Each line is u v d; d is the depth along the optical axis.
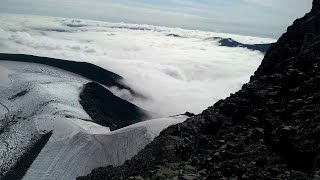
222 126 64.12
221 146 49.75
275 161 37.47
